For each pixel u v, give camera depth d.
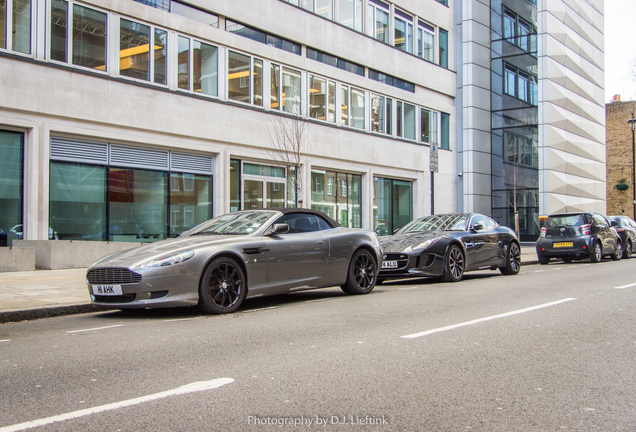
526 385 3.82
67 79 14.60
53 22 14.51
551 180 31.25
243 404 3.44
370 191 24.67
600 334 5.54
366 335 5.57
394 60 26.06
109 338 5.68
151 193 16.72
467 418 3.18
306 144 21.22
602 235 17.89
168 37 17.00
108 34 15.57
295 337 5.53
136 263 6.81
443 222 12.53
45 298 8.37
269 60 20.06
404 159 26.47
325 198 22.58
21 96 13.77
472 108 30.31
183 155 17.55
